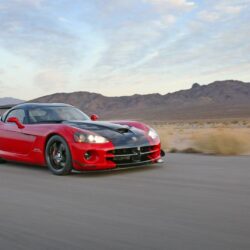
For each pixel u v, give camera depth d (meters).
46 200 4.43
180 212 3.74
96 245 2.91
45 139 6.52
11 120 7.02
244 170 6.15
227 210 3.77
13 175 6.35
